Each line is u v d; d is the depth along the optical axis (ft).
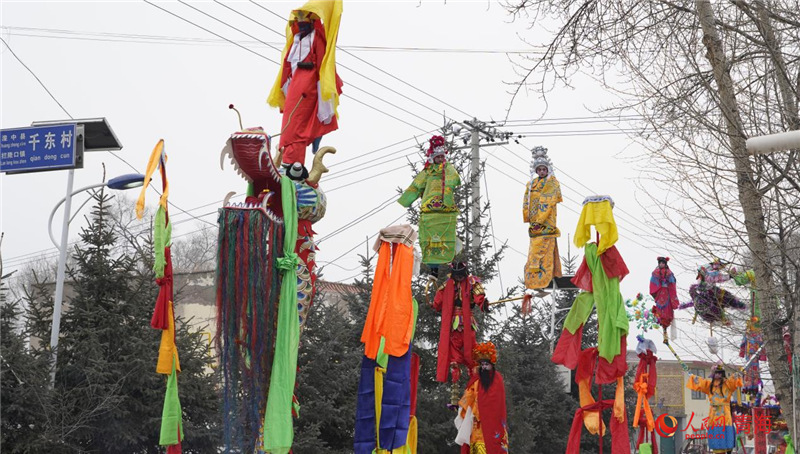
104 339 51.42
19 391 46.75
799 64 43.70
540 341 87.25
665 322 45.68
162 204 36.60
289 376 32.14
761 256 41.37
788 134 28.07
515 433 73.31
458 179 43.55
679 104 43.21
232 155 32.81
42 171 48.98
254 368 31.73
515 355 76.64
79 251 53.16
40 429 48.06
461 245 43.47
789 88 42.80
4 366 46.37
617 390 40.98
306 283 34.88
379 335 36.78
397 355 36.63
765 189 41.50
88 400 49.01
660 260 46.03
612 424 41.01
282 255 32.96
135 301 52.70
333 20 36.63
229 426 31.96
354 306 69.87
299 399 61.05
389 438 36.19
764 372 50.14
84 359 50.19
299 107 36.19
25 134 48.96
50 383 47.50
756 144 28.45
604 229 41.32
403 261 37.58
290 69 37.40
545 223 45.68
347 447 63.52
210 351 58.54
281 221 33.14
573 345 42.32
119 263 53.16
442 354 42.29
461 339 42.86
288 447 31.14
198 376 55.52
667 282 45.83
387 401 36.50
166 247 36.52
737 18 44.65
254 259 32.04
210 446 55.47
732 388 50.16
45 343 50.24
